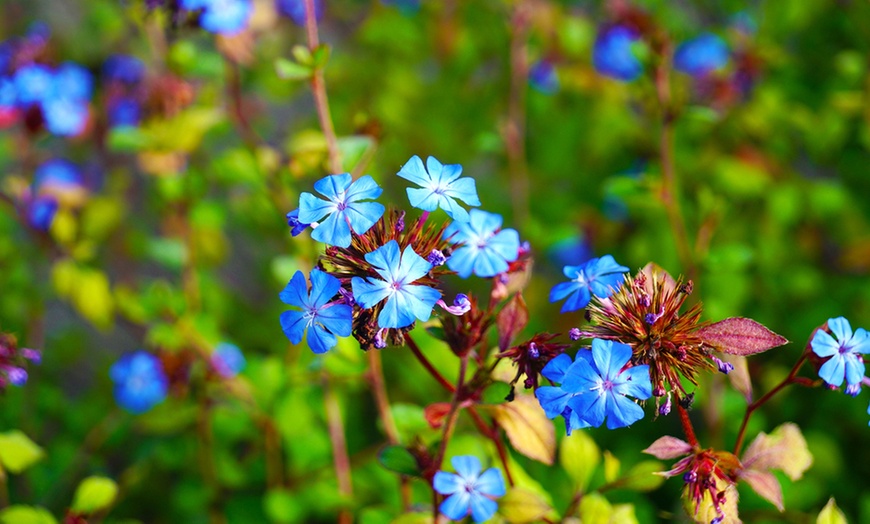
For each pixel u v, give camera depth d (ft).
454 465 1.34
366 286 1.23
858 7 2.27
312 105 2.88
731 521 1.31
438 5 2.45
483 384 1.36
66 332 2.38
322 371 1.65
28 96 1.96
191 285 2.12
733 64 2.24
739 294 2.00
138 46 2.43
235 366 1.92
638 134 2.27
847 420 2.01
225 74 2.01
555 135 2.37
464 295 1.29
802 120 2.16
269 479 1.93
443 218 2.13
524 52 2.28
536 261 2.40
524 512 1.39
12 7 2.69
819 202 2.13
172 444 2.04
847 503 1.91
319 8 2.38
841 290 2.14
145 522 2.22
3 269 2.16
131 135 1.90
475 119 2.46
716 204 1.87
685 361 1.31
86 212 2.13
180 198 2.01
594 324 1.34
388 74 2.50
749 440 1.84
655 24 2.20
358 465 1.86
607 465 1.49
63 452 2.07
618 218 2.34
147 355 2.02
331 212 1.26
